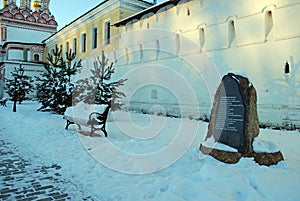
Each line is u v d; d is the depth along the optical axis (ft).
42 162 14.90
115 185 11.41
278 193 10.12
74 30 82.23
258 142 14.10
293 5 31.04
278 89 32.22
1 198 10.11
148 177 12.39
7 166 14.10
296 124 30.30
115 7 61.77
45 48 108.68
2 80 94.94
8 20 116.47
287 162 14.90
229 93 14.96
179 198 10.02
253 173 11.76
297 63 30.55
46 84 45.21
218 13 39.50
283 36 31.83
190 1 44.01
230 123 14.46
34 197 10.27
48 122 31.19
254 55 34.78
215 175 11.52
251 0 35.22
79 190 11.05
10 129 26.96
